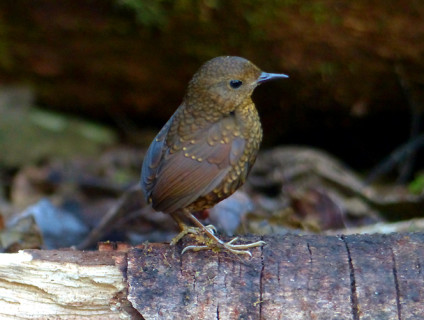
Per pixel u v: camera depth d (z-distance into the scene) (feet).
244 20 38.93
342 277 21.83
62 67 43.47
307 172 40.86
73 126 46.50
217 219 32.78
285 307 21.56
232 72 24.08
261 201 38.06
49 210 36.14
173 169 23.72
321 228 35.78
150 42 41.19
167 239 33.71
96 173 43.55
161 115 47.42
